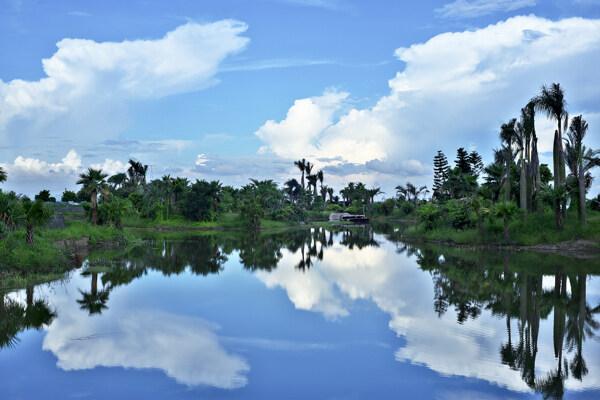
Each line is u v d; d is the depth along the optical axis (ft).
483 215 168.25
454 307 72.08
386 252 157.89
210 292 83.20
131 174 442.50
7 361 47.06
